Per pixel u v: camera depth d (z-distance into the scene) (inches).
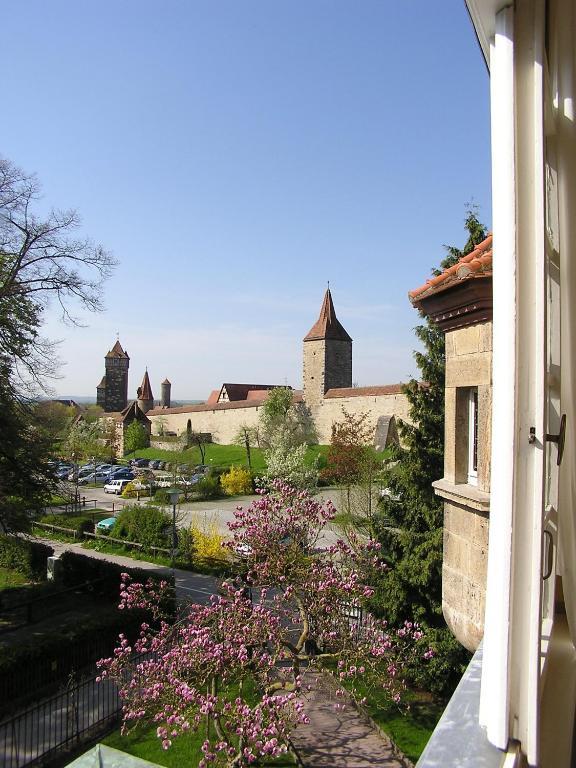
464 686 84.8
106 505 1576.0
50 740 435.8
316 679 440.8
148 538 1053.2
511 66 69.4
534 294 68.0
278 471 1407.5
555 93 82.6
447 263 632.4
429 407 597.6
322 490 1497.3
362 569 430.6
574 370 84.5
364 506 888.3
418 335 617.6
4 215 747.4
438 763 65.4
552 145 82.4
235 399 3277.6
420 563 521.3
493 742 68.4
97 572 795.4
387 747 416.8
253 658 356.8
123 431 2802.7
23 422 765.9
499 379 70.5
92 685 528.4
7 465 746.2
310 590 393.4
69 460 2021.4
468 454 178.1
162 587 501.0
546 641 97.7
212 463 2126.0
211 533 1029.8
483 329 163.0
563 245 83.7
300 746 415.2
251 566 434.9
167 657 350.6
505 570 68.6
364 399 2014.0
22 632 655.8
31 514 861.2
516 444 68.6
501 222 70.4
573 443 87.6
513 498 68.6
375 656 397.1
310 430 2178.9
